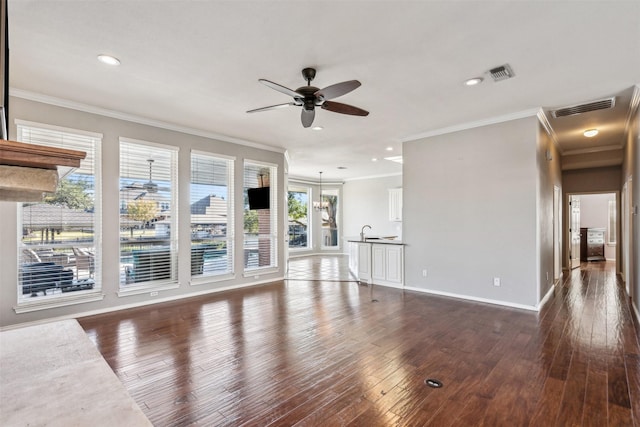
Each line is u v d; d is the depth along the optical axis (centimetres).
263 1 222
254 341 336
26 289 378
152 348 318
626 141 553
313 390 244
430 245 546
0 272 359
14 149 63
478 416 212
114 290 439
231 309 452
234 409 220
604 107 428
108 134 437
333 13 235
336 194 1177
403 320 403
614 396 233
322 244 1180
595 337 346
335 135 569
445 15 237
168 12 233
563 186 795
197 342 333
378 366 281
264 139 597
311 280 666
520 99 402
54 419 81
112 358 296
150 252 482
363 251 651
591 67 317
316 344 328
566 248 788
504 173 466
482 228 487
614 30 254
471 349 316
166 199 500
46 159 66
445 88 367
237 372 271
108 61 304
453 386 249
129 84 355
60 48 281
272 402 229
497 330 367
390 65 312
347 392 241
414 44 275
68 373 104
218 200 567
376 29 254
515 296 456
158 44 276
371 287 597
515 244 457
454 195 516
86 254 419
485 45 277
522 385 250
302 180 1126
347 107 331
